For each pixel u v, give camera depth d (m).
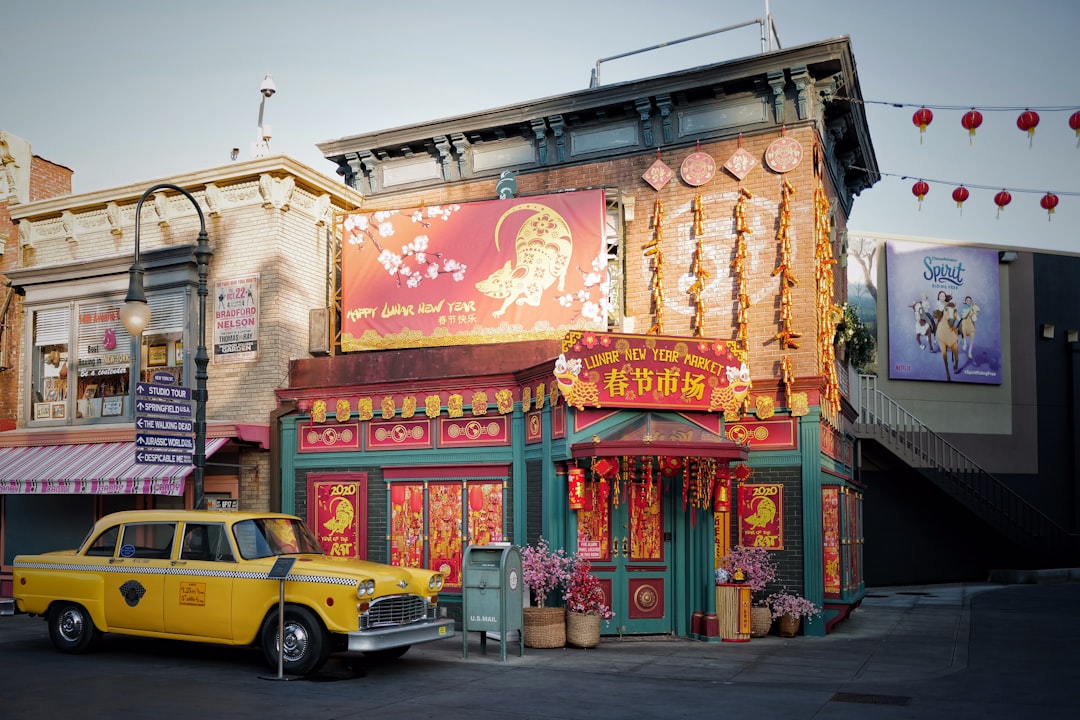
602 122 17.80
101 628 12.12
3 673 10.99
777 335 15.84
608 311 16.97
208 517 11.95
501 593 12.21
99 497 19.30
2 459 18.70
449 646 13.55
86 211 19.95
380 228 18.36
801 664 12.02
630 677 11.02
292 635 10.94
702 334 16.39
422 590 11.64
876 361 26.73
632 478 14.45
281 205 18.11
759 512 15.50
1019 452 27.61
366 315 18.19
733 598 14.09
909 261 27.33
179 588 11.66
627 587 14.30
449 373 16.88
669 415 14.20
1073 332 28.31
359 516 17.00
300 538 12.30
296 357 18.38
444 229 17.98
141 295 13.27
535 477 15.16
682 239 16.84
